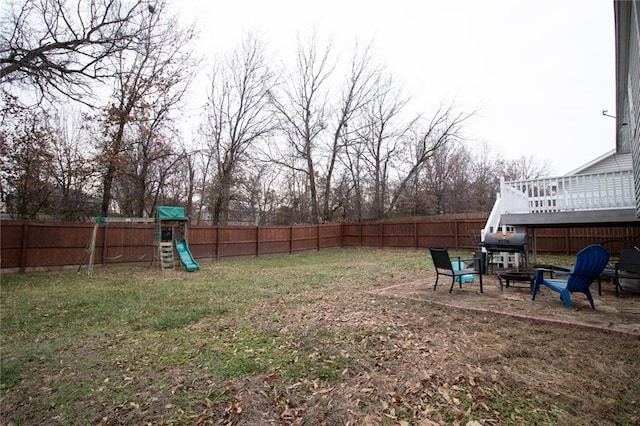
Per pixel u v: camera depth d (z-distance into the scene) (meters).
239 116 22.03
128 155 14.73
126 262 12.82
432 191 28.64
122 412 2.59
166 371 3.29
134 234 13.13
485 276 8.21
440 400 2.54
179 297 6.77
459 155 30.12
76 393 2.92
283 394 2.76
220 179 20.95
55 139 14.45
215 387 2.91
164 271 11.21
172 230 13.11
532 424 2.18
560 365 2.99
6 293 7.38
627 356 3.11
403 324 4.36
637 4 4.46
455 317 4.57
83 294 7.20
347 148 26.02
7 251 10.33
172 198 19.75
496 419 2.25
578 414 2.27
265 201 27.70
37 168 13.28
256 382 2.97
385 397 2.63
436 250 6.29
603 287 6.48
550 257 12.36
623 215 7.44
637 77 5.75
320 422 2.36
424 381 2.83
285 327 4.52
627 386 2.59
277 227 17.73
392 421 2.32
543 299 5.42
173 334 4.42
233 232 15.83
